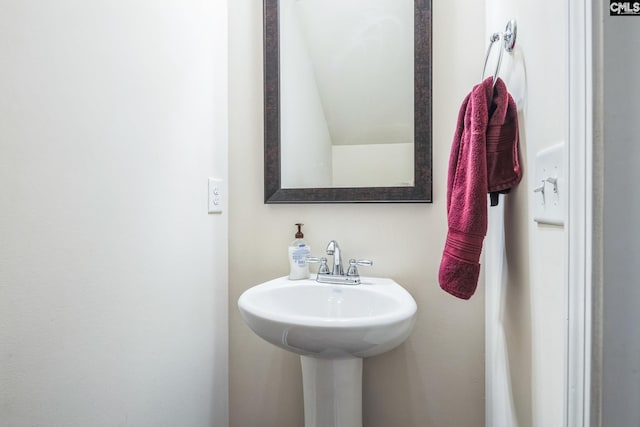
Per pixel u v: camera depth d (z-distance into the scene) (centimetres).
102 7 79
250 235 132
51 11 68
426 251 118
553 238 57
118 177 84
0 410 60
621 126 38
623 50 38
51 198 68
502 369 90
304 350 84
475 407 114
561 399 54
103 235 79
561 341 54
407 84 120
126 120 86
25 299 64
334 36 126
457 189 80
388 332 81
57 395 69
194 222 113
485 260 112
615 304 38
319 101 127
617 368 38
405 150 120
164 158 100
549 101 58
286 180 129
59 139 70
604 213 38
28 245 64
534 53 66
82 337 74
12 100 61
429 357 117
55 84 69
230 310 133
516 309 78
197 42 116
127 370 86
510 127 76
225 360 131
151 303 94
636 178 38
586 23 40
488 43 109
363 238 123
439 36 117
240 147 134
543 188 60
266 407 130
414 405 118
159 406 96
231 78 134
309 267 126
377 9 123
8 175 61
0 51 60
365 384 121
